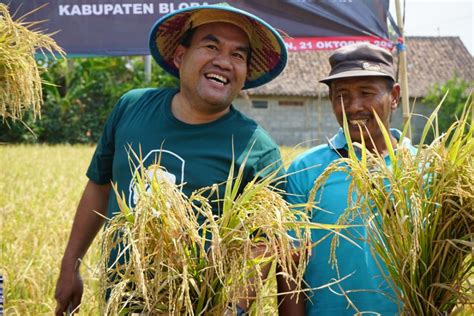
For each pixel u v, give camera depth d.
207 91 3.04
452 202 2.57
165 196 2.34
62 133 24.33
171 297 2.32
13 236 6.19
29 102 3.16
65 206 7.93
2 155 16.47
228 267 2.45
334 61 3.21
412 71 31.17
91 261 5.28
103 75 24.56
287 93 27.86
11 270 5.04
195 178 3.05
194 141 3.11
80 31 5.26
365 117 3.13
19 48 3.15
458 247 2.61
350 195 2.66
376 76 3.10
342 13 5.39
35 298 4.66
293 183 3.22
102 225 3.65
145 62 24.33
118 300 2.35
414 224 2.54
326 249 3.08
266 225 2.38
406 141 3.16
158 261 2.35
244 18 3.13
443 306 2.73
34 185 10.29
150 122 3.21
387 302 2.99
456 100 25.62
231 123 3.16
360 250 3.02
